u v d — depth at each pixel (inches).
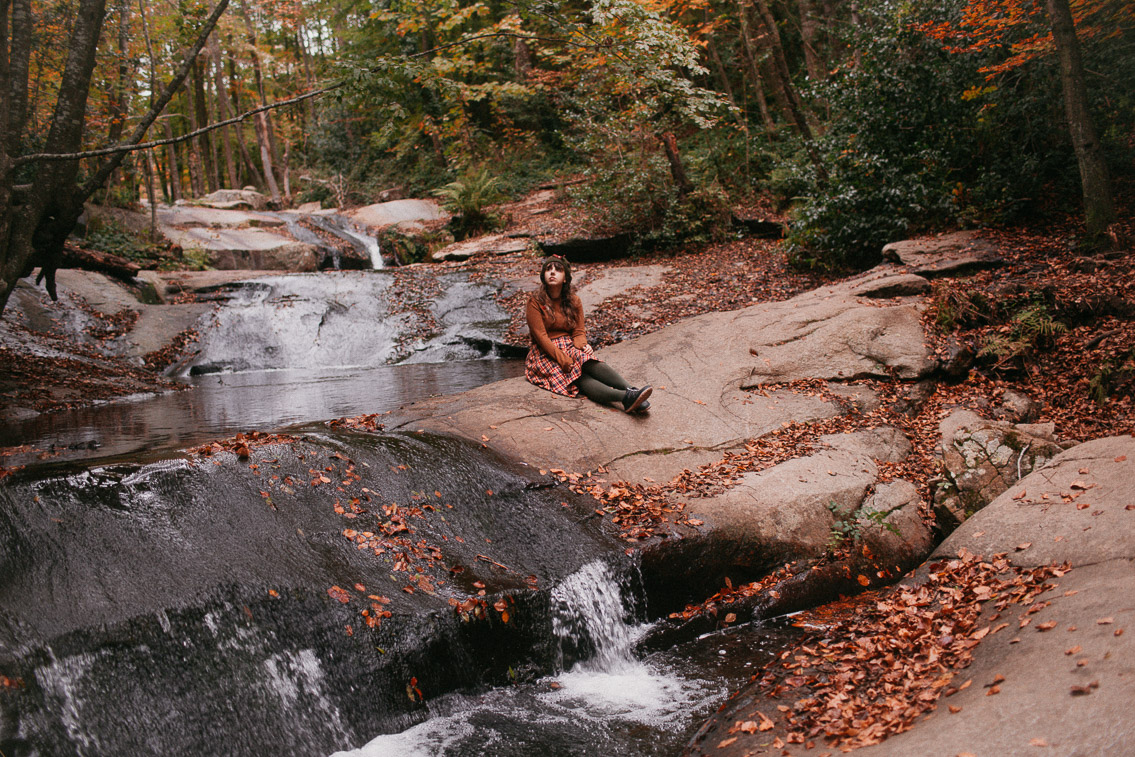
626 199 657.6
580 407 243.3
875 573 199.3
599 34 358.0
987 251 410.6
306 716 125.7
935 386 297.9
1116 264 354.9
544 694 149.2
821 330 311.0
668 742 130.3
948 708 111.4
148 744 110.0
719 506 201.0
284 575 138.1
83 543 127.6
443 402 249.9
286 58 1517.0
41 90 556.1
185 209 936.3
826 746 111.6
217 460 161.3
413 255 847.1
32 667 105.0
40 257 297.4
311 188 1304.1
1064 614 127.5
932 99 480.1
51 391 347.6
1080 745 93.4
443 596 149.6
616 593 172.7
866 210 503.8
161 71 811.4
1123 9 448.5
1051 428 237.3
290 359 506.0
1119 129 486.3
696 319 345.4
